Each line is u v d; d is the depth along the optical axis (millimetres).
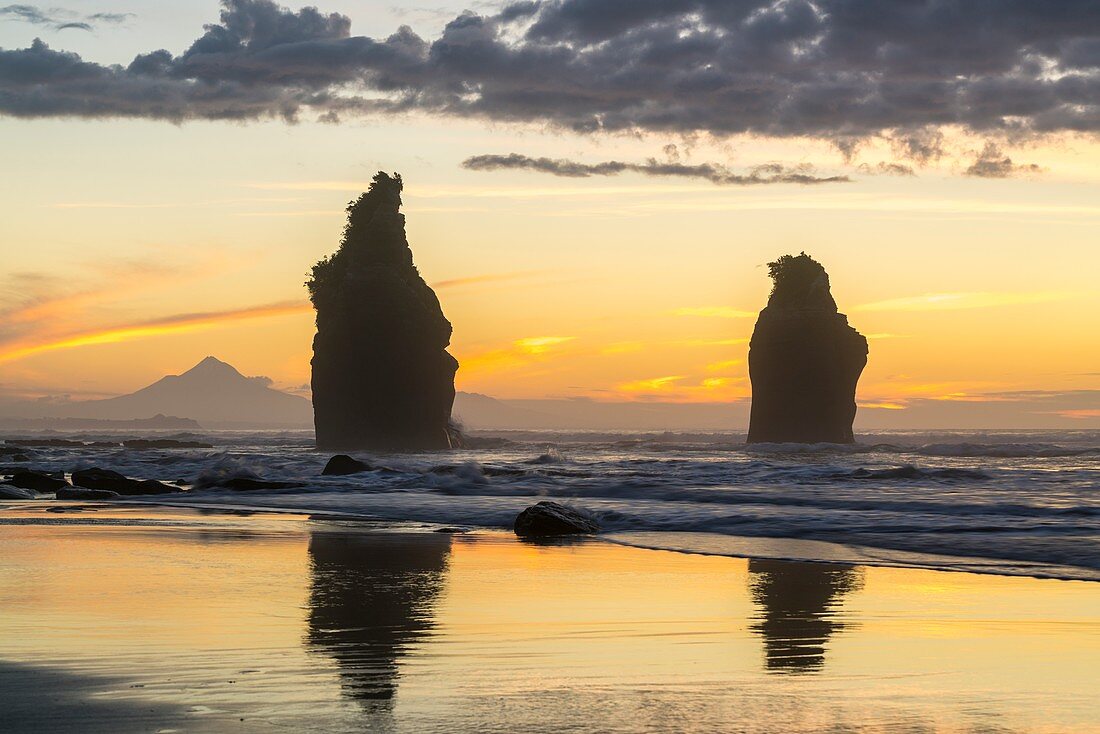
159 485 34062
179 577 13539
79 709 6602
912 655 8758
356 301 120562
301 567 14867
